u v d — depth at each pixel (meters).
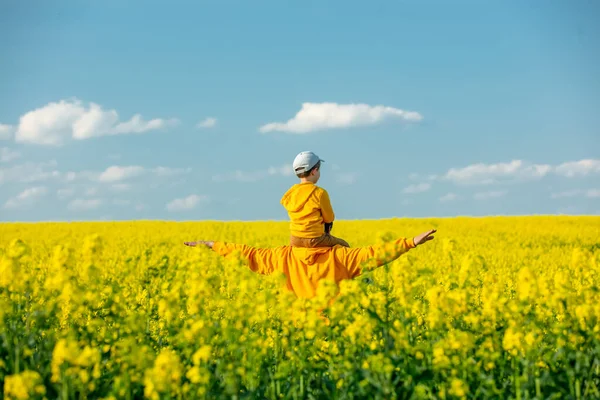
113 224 28.12
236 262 5.67
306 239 6.78
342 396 4.36
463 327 5.11
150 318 6.15
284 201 6.99
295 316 4.94
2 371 4.62
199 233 22.91
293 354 4.64
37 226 27.03
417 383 4.30
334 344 4.76
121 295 6.11
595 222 28.12
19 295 5.30
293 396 4.47
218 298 5.38
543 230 24.30
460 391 3.94
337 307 4.75
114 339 4.92
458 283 5.71
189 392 4.12
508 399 4.49
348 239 20.73
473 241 19.84
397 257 6.26
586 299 5.25
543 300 5.51
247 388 4.63
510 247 18.27
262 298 5.18
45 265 9.48
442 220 29.23
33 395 3.83
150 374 3.75
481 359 4.61
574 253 6.89
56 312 5.18
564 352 4.76
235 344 4.59
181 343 4.59
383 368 4.07
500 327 5.00
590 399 4.46
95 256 5.53
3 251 14.93
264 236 21.89
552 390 4.50
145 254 10.52
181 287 5.59
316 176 6.98
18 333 4.79
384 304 4.97
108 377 4.42
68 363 4.00
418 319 5.23
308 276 6.73
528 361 4.47
